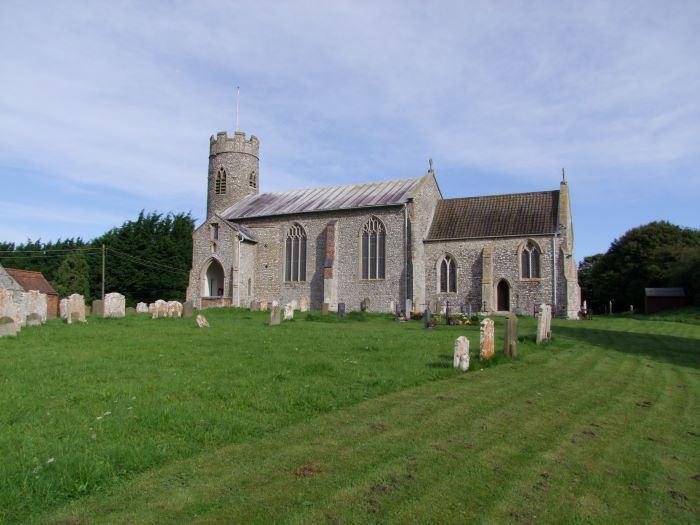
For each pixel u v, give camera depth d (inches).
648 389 516.4
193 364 546.6
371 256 1743.4
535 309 1556.3
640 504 261.4
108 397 402.9
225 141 2185.0
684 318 1491.1
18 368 508.4
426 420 380.5
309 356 606.2
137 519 229.1
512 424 379.6
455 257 1692.9
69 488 251.6
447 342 772.6
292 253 1876.2
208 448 313.4
